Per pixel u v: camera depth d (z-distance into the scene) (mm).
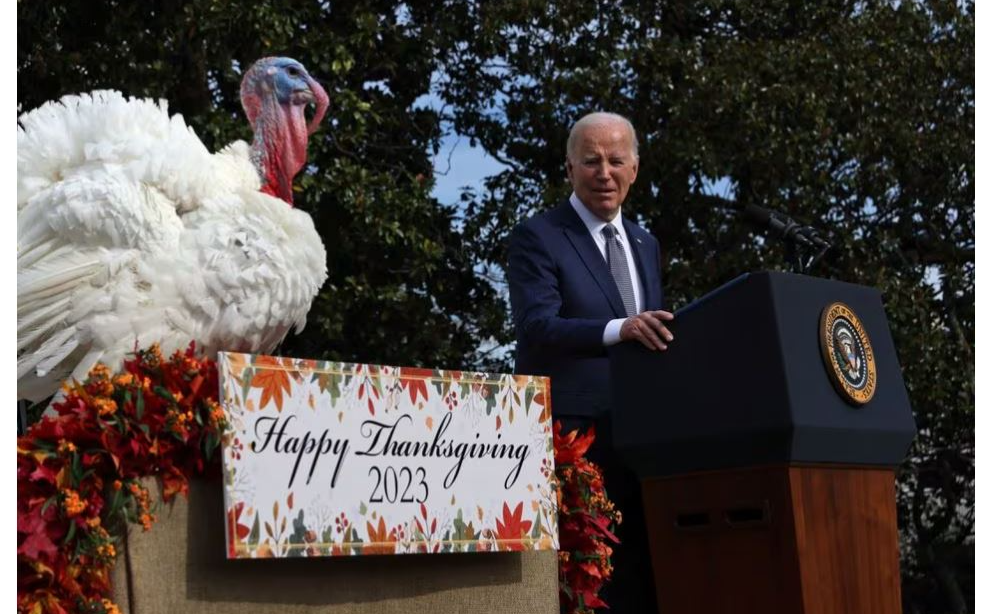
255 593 2455
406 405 2621
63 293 3889
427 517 2625
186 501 2393
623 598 3695
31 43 9406
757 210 4098
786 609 3029
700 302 3191
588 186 4055
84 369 3895
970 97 11102
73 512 2234
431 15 10805
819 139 10203
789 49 10359
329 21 10219
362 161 10250
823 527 3092
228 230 4031
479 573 2842
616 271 4051
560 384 3811
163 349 3947
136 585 2309
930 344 10078
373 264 9812
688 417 3186
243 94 5520
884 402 3318
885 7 10938
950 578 11461
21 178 4105
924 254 11250
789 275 3123
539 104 10523
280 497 2387
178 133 4305
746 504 3105
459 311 10727
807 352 3100
